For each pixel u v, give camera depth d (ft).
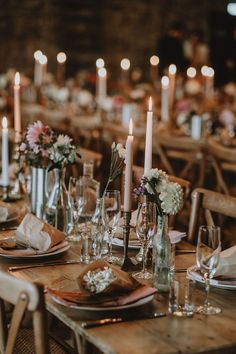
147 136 9.33
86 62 41.98
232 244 15.28
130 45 42.75
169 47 37.88
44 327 6.77
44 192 11.47
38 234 9.72
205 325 7.39
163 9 43.06
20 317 6.86
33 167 11.58
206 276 7.97
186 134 23.43
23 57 41.06
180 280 8.84
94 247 9.69
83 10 41.55
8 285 6.98
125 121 25.54
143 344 6.89
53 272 9.00
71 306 7.56
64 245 9.95
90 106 30.17
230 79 41.45
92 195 11.16
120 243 10.20
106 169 21.26
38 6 40.83
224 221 16.33
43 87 33.09
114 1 42.06
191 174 20.17
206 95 30.42
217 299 8.20
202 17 43.47
